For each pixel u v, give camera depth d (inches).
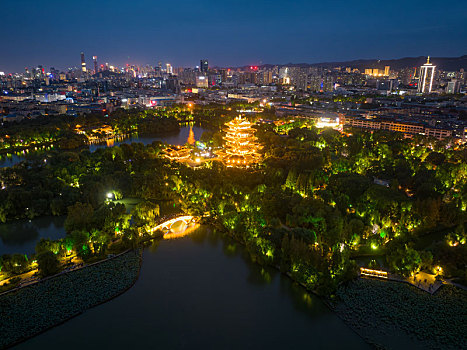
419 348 6254.9
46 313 7076.8
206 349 6451.8
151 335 6742.1
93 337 6658.5
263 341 6628.9
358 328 6771.7
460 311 7012.8
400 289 7682.1
